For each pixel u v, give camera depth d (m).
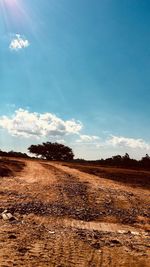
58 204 16.45
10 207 14.68
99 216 14.60
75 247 7.77
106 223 13.49
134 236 10.02
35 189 21.34
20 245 7.50
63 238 8.61
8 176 30.03
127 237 9.67
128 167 59.56
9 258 6.52
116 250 7.79
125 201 19.14
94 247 7.91
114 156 77.94
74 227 11.63
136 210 16.67
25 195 18.45
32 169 40.59
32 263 6.38
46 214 14.05
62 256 7.00
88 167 49.34
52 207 15.56
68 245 7.89
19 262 6.35
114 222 13.80
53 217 13.66
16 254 6.82
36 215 13.72
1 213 13.36
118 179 34.16
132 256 7.39
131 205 18.02
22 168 40.84
